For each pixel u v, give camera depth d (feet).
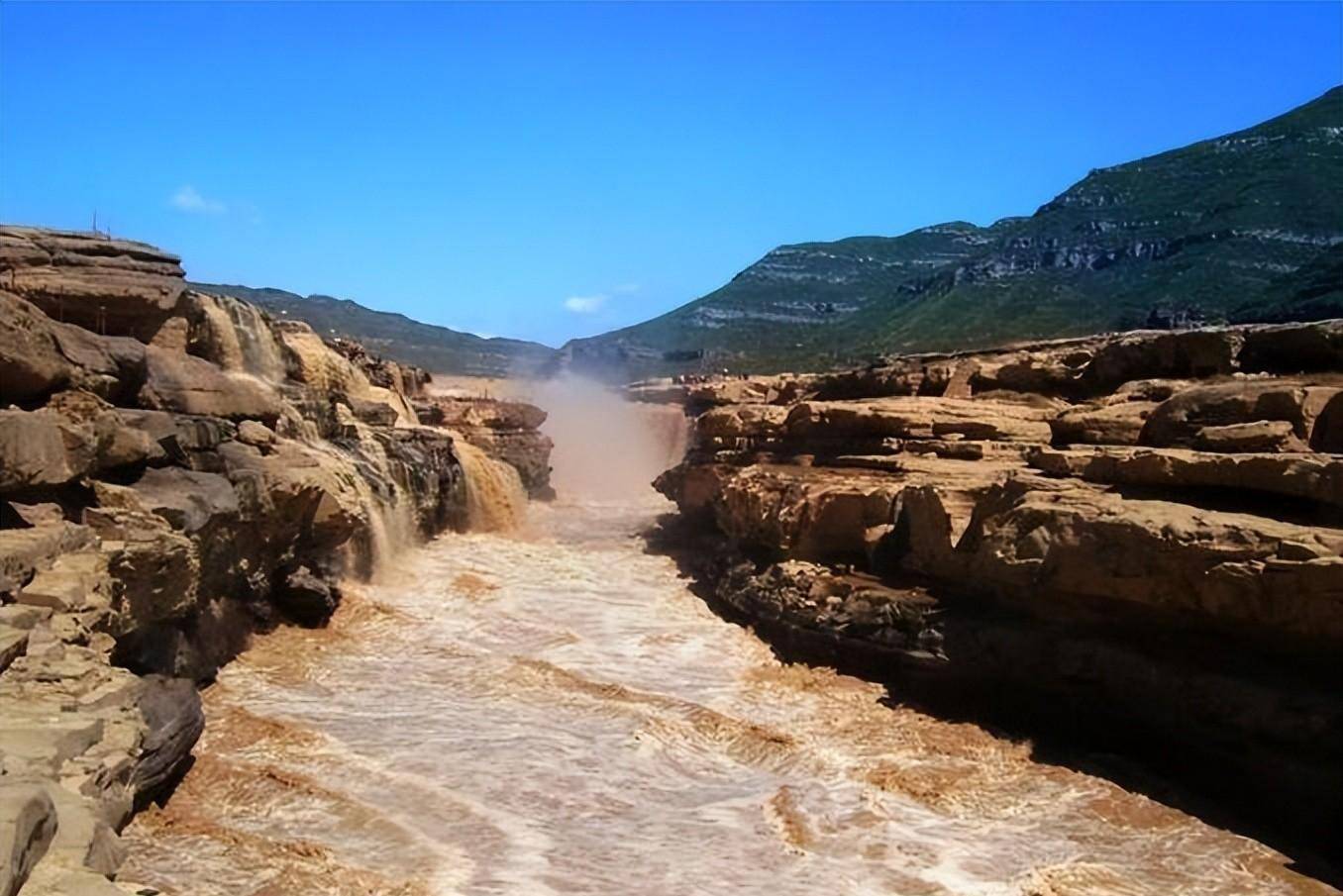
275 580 96.17
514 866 55.47
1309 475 65.62
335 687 83.97
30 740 43.14
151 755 56.24
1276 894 54.49
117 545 64.54
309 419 117.50
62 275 93.81
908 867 56.95
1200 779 65.72
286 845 54.80
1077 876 55.77
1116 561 68.95
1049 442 101.14
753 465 131.44
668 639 102.47
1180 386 94.84
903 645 85.66
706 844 59.41
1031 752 72.13
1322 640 60.64
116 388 83.05
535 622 107.45
